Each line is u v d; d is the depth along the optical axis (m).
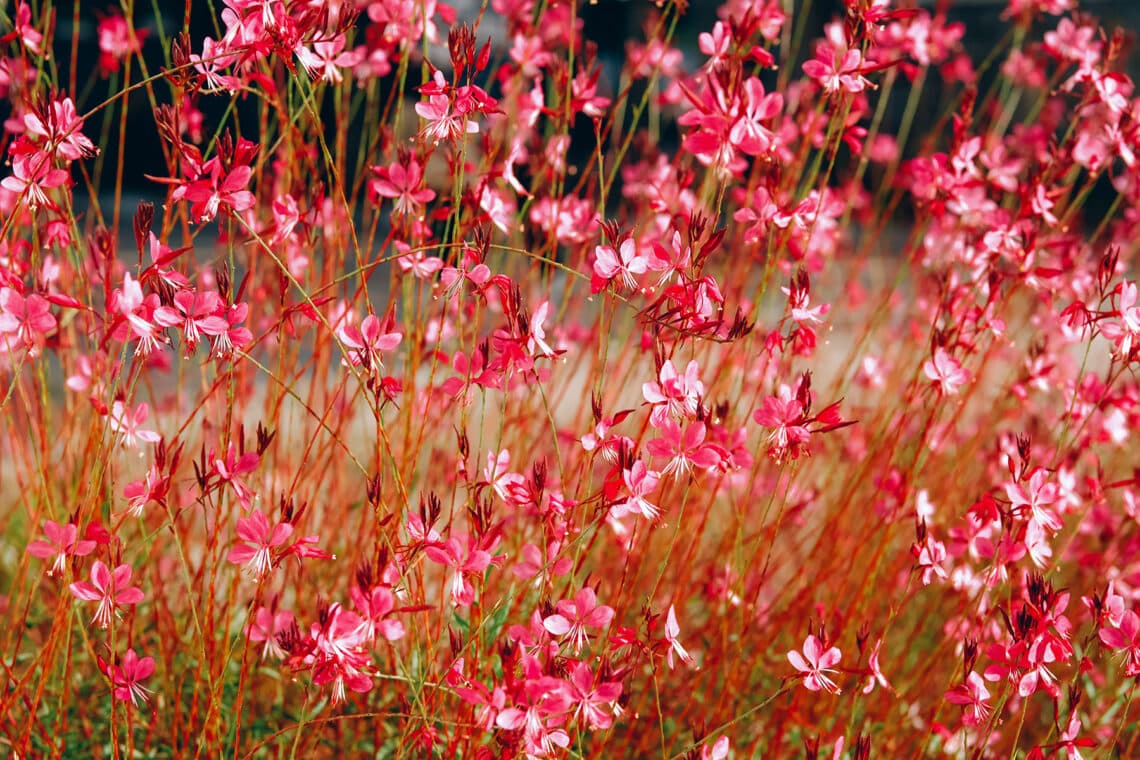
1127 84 1.32
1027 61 1.67
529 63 1.35
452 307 1.40
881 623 1.45
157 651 1.33
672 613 1.13
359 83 1.39
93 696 1.30
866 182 3.02
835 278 2.02
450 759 1.15
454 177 1.26
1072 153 1.32
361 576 1.06
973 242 1.38
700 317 1.13
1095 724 1.34
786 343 1.22
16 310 1.12
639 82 2.61
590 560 1.39
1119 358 1.17
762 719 1.37
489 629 1.22
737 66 1.12
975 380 1.35
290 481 1.30
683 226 1.35
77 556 1.19
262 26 1.14
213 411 1.39
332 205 1.33
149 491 1.12
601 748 1.19
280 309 1.12
